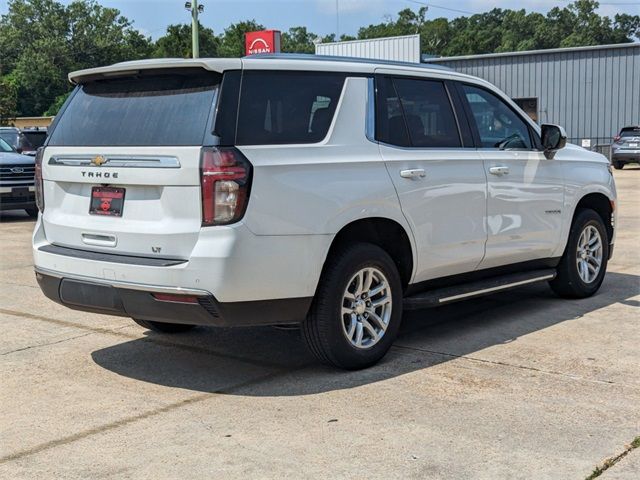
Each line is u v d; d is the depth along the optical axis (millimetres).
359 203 5172
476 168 6078
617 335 6148
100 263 4969
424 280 5836
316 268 4941
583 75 33219
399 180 5457
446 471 3789
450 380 5117
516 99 34781
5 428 4473
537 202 6668
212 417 4570
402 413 4551
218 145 4656
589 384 5008
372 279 5375
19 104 96312
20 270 9484
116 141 5043
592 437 4168
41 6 103250
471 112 6262
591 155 7551
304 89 5148
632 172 26078
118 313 5004
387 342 5477
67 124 5422
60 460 4031
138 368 5539
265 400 4828
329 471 3818
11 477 3842
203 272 4605
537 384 5016
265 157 4781
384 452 4020
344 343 5184
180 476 3812
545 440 4133
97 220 5125
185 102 4871
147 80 5113
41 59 97312
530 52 34062
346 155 5207
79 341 6266
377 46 33719
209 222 4625
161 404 4812
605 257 7613
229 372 5410
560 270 7227
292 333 6387
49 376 5398
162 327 6363
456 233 5930
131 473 3859
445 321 6684
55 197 5430
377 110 5523
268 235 4738
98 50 103062
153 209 4848
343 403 4734
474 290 6043
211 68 4785
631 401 4699
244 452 4066
